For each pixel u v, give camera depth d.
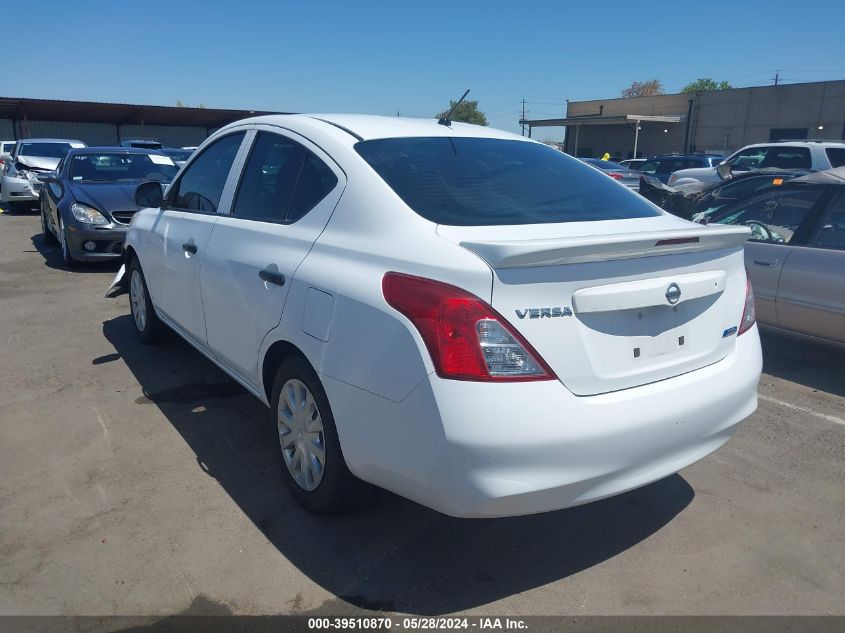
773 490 3.56
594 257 2.45
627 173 19.42
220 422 4.22
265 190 3.62
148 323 5.38
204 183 4.34
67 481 3.51
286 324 3.07
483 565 2.92
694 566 2.94
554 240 2.39
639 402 2.55
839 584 2.83
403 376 2.46
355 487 2.99
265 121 3.87
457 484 2.37
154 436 4.02
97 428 4.12
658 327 2.67
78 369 5.10
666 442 2.64
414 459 2.46
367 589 2.75
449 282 2.41
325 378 2.81
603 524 3.25
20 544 2.98
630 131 46.94
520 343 2.35
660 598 2.73
